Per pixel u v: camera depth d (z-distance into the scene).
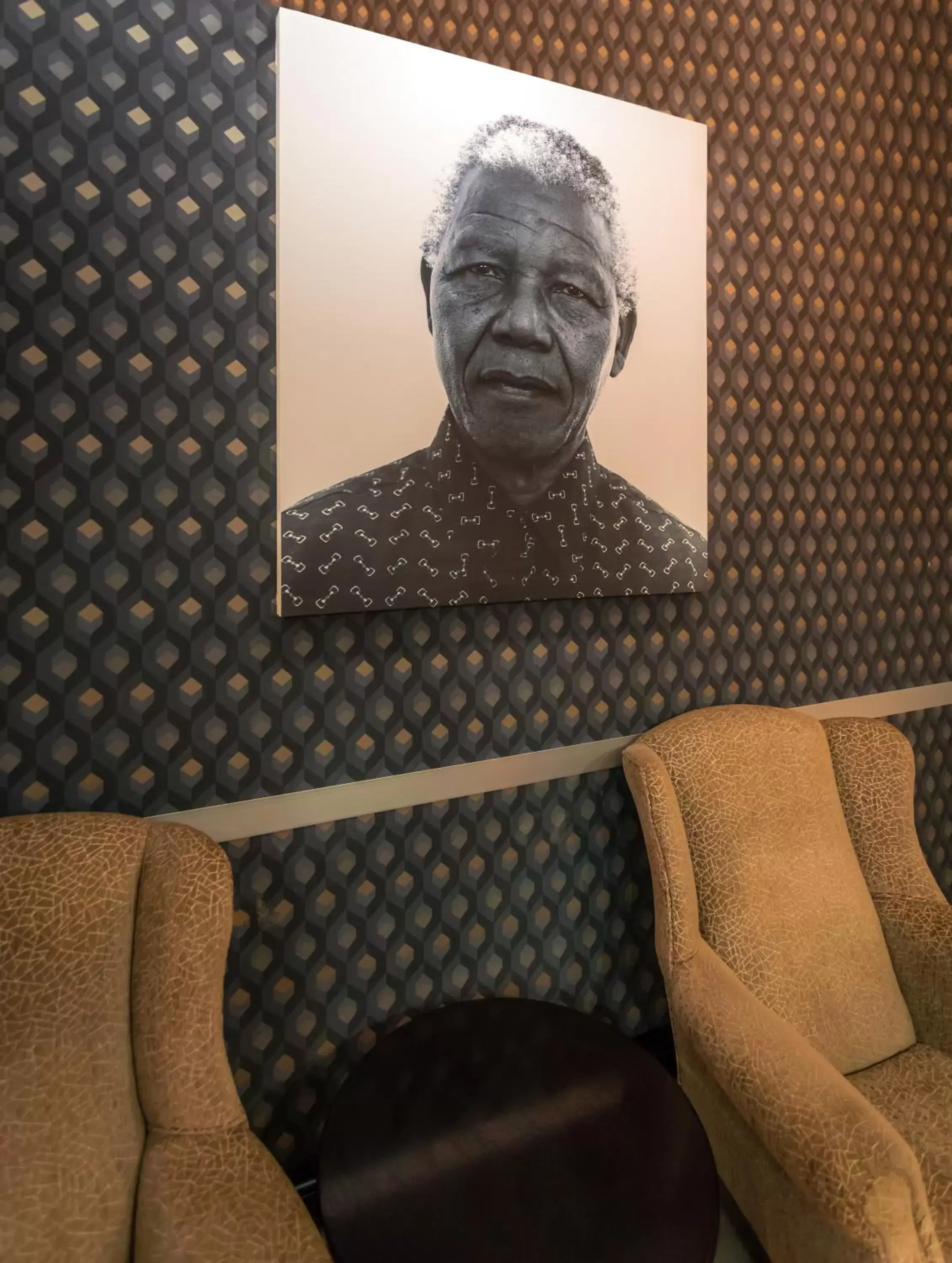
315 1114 1.52
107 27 1.22
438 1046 1.38
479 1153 1.13
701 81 1.75
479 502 1.53
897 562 2.13
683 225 1.72
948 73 2.12
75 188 1.21
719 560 1.87
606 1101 1.24
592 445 1.64
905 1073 1.45
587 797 1.76
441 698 1.57
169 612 1.32
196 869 1.14
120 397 1.26
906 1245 0.98
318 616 1.44
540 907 1.72
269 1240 0.92
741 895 1.53
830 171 1.95
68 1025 1.05
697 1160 1.12
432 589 1.50
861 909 1.61
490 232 1.50
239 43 1.30
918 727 2.22
